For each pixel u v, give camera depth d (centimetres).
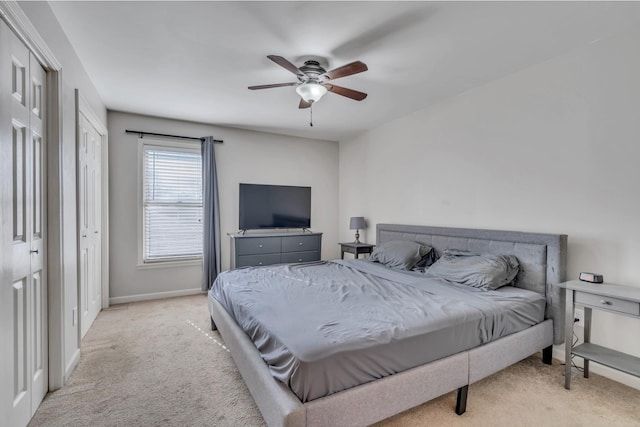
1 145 141
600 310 208
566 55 246
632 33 211
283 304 207
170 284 425
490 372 194
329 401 136
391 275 297
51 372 200
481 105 310
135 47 238
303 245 478
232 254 446
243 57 253
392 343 157
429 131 370
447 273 282
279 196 493
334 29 213
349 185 527
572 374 226
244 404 189
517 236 269
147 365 235
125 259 398
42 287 191
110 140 387
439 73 282
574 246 243
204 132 445
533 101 267
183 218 434
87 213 297
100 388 204
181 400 192
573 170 243
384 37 223
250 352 180
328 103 361
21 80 164
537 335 228
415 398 161
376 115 405
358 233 478
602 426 173
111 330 303
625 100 215
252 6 190
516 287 264
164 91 325
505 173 290
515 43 231
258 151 486
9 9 140
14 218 157
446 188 349
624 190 217
